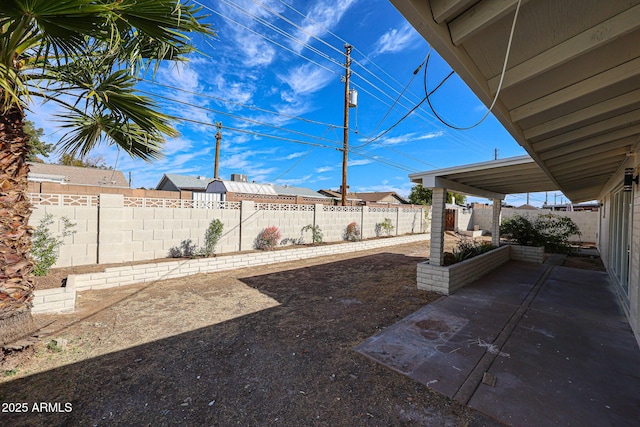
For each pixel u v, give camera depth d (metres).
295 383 2.57
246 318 4.15
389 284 6.11
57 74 3.19
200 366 2.85
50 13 2.25
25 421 2.10
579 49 1.66
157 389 2.48
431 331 3.69
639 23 1.45
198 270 6.82
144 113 3.39
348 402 2.32
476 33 1.55
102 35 2.77
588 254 10.49
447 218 18.50
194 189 21.02
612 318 4.15
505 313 4.36
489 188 7.64
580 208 24.92
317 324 3.94
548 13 1.49
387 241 12.52
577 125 2.94
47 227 5.35
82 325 3.82
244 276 6.74
